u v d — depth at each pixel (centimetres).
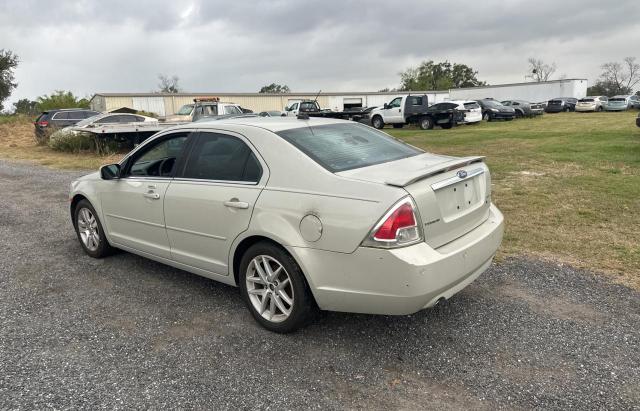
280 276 349
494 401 273
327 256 312
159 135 439
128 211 456
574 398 273
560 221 619
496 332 348
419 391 284
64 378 302
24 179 1156
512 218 640
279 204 333
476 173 359
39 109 4612
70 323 377
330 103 4975
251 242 361
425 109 2650
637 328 348
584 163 1086
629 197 734
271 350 332
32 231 653
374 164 349
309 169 332
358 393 283
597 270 456
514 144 1595
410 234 294
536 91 4681
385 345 336
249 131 374
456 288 322
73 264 513
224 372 307
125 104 4153
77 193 525
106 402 277
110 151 1683
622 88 8569
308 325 363
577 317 367
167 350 334
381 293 298
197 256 401
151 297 424
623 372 296
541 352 321
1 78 4659
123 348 338
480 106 2936
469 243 330
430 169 318
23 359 324
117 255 539
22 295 433
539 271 457
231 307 402
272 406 272
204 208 379
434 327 358
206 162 395
